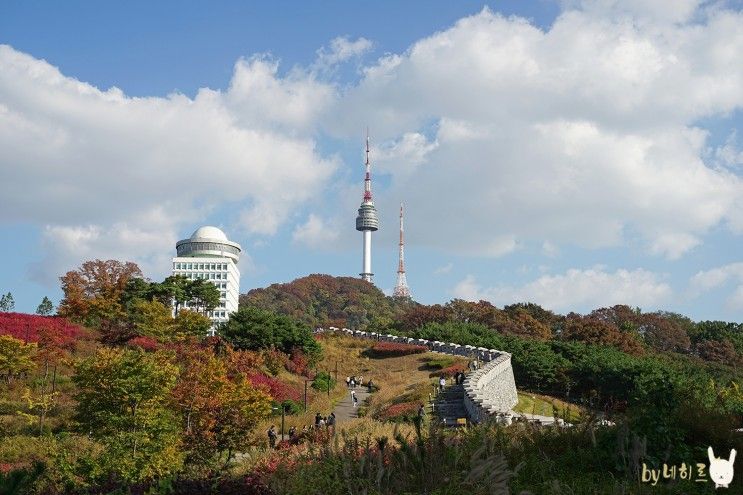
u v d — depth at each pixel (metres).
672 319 174.38
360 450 13.48
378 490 11.01
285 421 49.34
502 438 15.24
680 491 11.92
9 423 39.66
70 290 78.56
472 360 77.00
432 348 90.88
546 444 14.96
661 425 13.82
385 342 96.75
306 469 12.42
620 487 11.59
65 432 37.31
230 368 54.72
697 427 14.73
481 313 153.38
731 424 15.14
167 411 30.14
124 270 100.56
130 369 30.44
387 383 70.25
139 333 65.12
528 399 71.81
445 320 151.62
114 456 23.92
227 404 31.56
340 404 60.03
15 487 9.15
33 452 33.03
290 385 63.41
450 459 12.05
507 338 104.94
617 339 126.94
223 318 196.38
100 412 30.42
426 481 11.05
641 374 69.50
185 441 26.38
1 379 48.47
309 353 77.88
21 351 48.41
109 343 61.69
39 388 47.72
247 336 74.56
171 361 39.50
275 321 78.44
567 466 13.68
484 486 10.66
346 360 85.25
